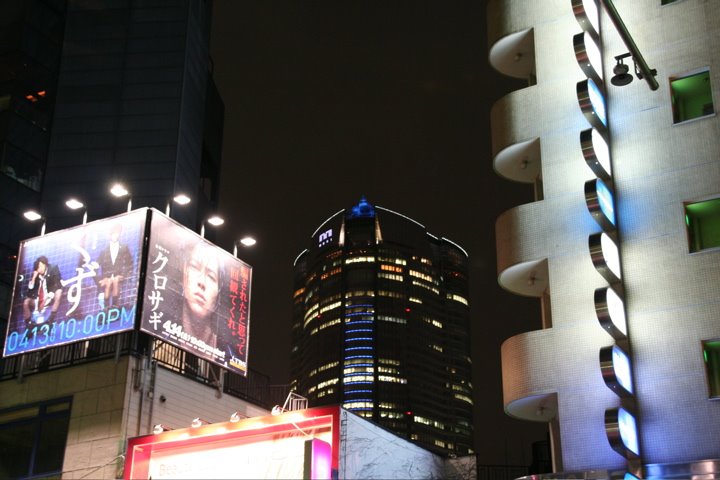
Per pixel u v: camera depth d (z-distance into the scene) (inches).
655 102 1128.8
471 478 1017.5
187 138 2733.8
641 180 1097.4
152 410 1107.3
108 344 1224.8
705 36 1131.3
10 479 1106.7
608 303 986.7
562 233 1118.4
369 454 928.3
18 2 2635.3
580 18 1139.9
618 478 965.8
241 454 951.0
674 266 1042.1
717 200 1061.1
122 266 1178.0
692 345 1000.2
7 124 2453.2
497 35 1295.5
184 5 2869.1
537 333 1080.8
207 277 1264.8
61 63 2716.5
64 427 1104.8
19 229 2377.0
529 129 1199.6
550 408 1108.5
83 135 2625.5
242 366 1278.3
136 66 2748.5
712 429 958.4
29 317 1208.8
